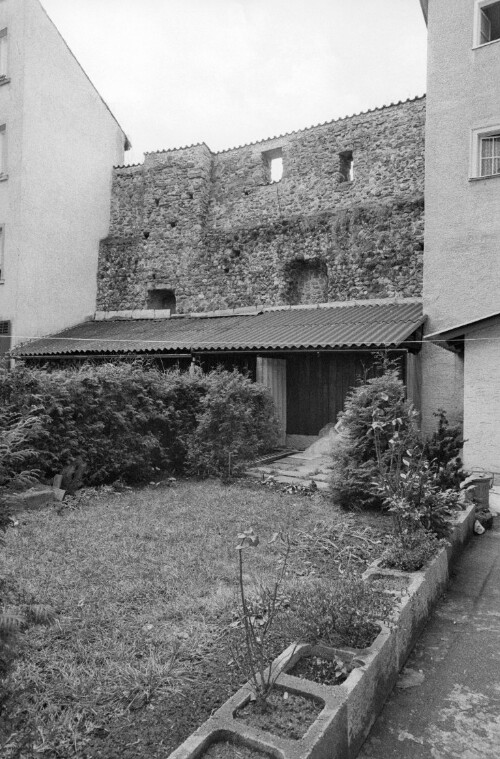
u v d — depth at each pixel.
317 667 2.72
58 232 17.27
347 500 6.31
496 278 10.17
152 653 2.92
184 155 17.70
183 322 15.62
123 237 18.78
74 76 17.98
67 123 17.64
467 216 10.51
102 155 19.02
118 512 5.99
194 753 2.02
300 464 9.51
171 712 2.46
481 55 10.47
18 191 16.09
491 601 4.17
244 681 2.67
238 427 8.41
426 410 11.06
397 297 13.37
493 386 8.55
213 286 16.70
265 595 3.39
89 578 4.01
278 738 2.09
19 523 5.26
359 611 2.99
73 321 17.78
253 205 16.84
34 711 2.40
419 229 13.33
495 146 10.48
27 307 16.23
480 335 8.70
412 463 4.86
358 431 6.29
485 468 8.53
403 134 14.41
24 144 16.16
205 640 3.11
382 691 2.83
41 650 2.96
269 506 6.41
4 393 6.37
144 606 3.55
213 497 6.88
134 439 7.67
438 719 2.72
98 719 2.40
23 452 2.69
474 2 10.61
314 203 15.72
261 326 12.91
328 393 11.60
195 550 4.72
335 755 2.23
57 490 6.38
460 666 3.21
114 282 18.39
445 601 4.17
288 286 15.55
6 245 16.25
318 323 12.15
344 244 14.34
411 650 3.38
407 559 3.96
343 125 15.39
